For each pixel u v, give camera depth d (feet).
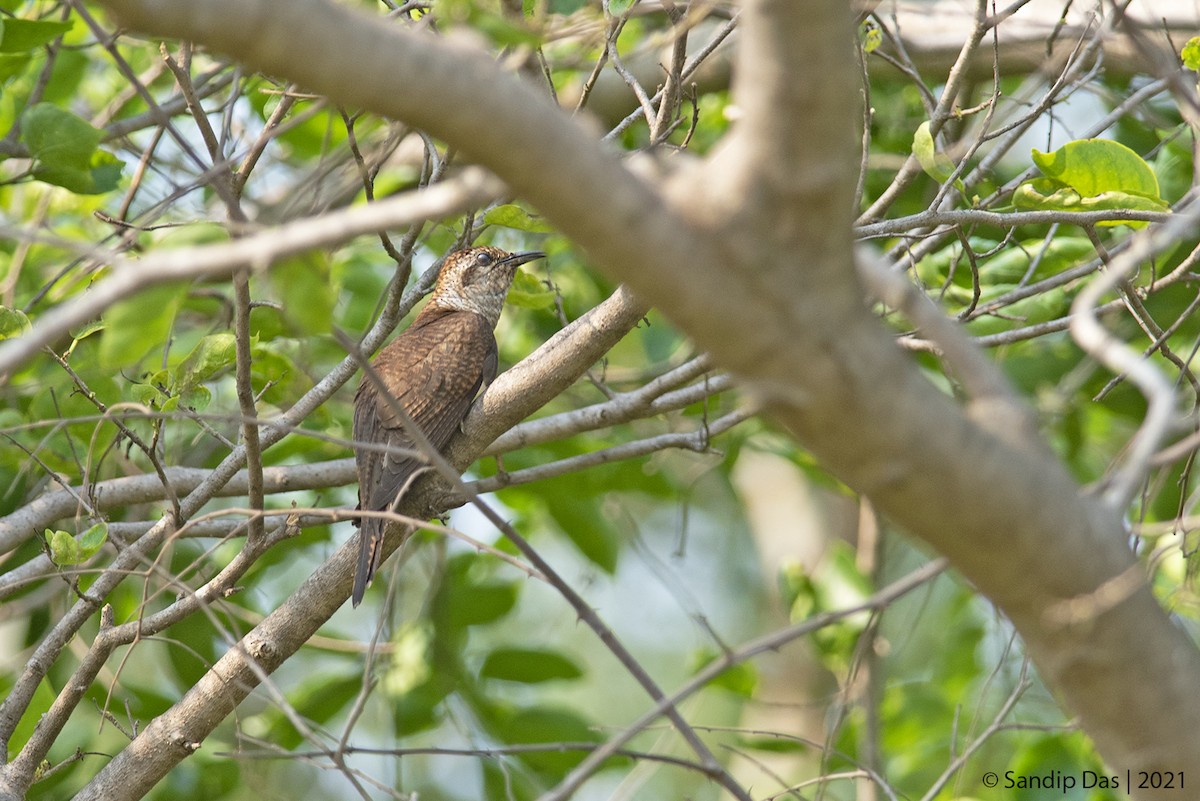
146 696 40.93
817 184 14.29
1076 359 45.78
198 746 30.76
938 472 15.51
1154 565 24.91
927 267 41.88
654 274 14.76
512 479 34.04
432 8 26.00
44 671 30.27
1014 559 16.19
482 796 41.73
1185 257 41.70
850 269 14.98
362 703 23.94
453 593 45.09
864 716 43.19
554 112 14.38
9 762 29.76
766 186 14.44
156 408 30.45
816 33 13.74
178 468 37.22
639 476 47.88
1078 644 16.89
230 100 29.81
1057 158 29.19
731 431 48.37
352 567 31.58
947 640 51.13
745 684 43.73
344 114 28.40
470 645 50.16
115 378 35.96
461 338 36.83
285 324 37.55
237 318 24.75
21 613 40.57
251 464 27.73
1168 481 40.06
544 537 70.90
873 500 16.33
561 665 44.39
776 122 14.20
